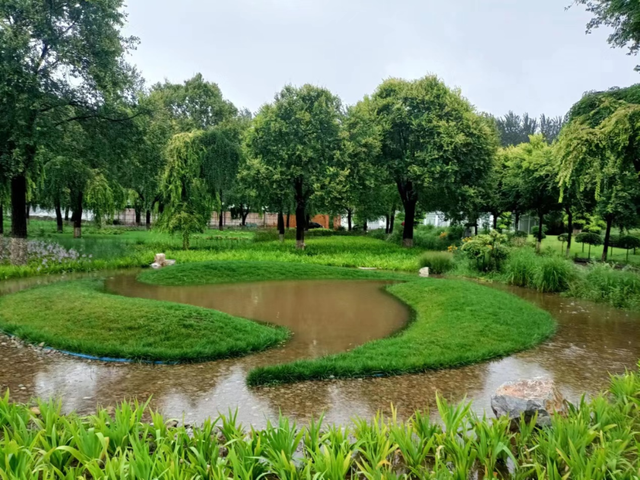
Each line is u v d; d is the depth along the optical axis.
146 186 25.67
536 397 4.03
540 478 2.82
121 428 3.40
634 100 11.14
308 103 23.11
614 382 4.77
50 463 3.05
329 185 21.38
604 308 10.37
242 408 4.71
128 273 14.51
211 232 35.78
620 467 3.10
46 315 7.98
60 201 29.22
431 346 6.83
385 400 4.93
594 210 19.58
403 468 3.39
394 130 24.39
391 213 36.09
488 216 33.84
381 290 12.26
